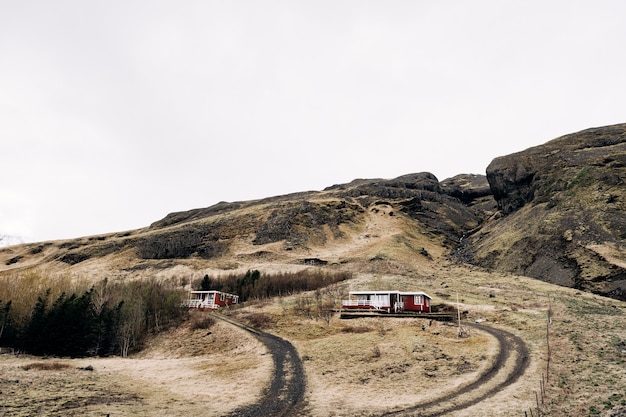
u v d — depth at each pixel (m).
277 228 171.62
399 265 121.69
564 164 141.62
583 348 43.03
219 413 31.48
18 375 39.50
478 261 128.12
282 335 61.16
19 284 80.69
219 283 111.31
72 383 37.62
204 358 54.69
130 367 49.16
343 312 70.19
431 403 32.66
